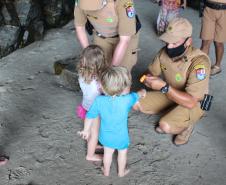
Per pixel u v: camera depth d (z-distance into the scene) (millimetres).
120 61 3660
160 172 3598
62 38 6266
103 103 3146
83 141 3977
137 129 4152
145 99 4238
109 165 3484
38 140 3977
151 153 3826
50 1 6383
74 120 4285
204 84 3646
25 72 5250
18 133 4074
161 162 3717
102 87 3080
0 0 5742
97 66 3207
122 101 3131
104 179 3514
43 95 4738
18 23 5805
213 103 4625
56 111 4434
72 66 5039
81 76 3287
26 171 3584
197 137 4047
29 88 4879
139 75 5191
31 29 6039
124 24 3512
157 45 6090
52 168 3627
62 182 3475
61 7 6543
